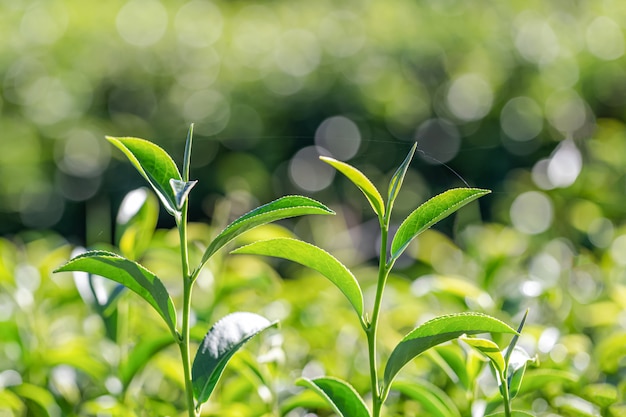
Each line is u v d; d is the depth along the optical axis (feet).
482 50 27.02
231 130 28.22
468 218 14.96
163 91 29.48
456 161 26.40
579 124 24.95
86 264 5.06
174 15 32.22
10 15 30.66
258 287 9.59
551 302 9.14
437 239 13.29
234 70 29.22
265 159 28.14
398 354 5.08
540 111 25.29
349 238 18.07
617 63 25.61
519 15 27.94
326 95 28.43
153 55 29.81
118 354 7.88
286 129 28.32
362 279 12.97
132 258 7.91
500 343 7.24
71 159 28.81
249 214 4.92
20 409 7.26
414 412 7.50
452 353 6.82
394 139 27.66
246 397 7.92
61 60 29.91
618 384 7.55
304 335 9.32
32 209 28.84
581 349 8.14
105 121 29.27
